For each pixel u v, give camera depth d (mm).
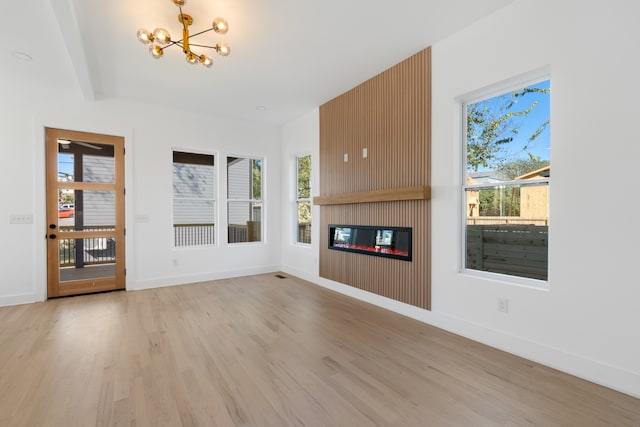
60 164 4102
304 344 2670
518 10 2420
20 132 3846
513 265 2609
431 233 3125
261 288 4633
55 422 1669
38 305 3760
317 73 3699
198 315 3412
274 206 5910
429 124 3127
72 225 4172
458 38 2859
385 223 3646
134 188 4535
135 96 4375
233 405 1826
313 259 5000
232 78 3805
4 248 3752
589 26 2059
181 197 5152
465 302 2824
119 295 4227
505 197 2674
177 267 4875
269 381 2086
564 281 2188
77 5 2408
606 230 2002
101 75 3684
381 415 1741
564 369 2188
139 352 2506
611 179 1979
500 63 2537
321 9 2512
